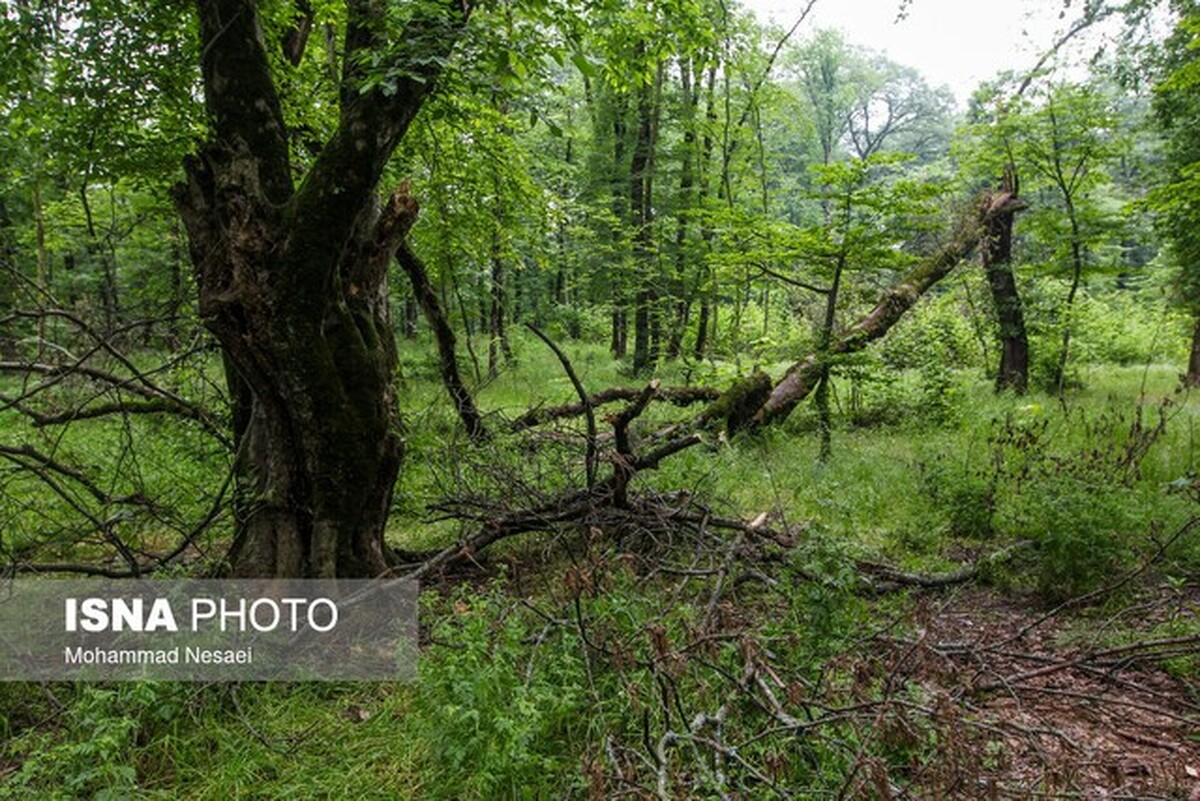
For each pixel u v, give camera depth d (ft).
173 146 13.92
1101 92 44.11
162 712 10.38
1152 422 30.96
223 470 17.01
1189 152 42.57
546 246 45.24
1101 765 9.23
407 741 10.31
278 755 10.25
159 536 18.85
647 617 12.42
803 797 8.37
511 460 19.21
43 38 13.10
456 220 30.30
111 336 13.93
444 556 15.05
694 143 50.70
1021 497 20.07
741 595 15.01
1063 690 11.96
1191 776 9.81
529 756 9.07
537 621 13.26
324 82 22.97
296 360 12.80
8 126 15.66
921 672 11.41
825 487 22.00
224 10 12.33
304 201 12.44
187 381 17.24
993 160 46.01
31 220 47.98
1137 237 48.03
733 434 28.96
